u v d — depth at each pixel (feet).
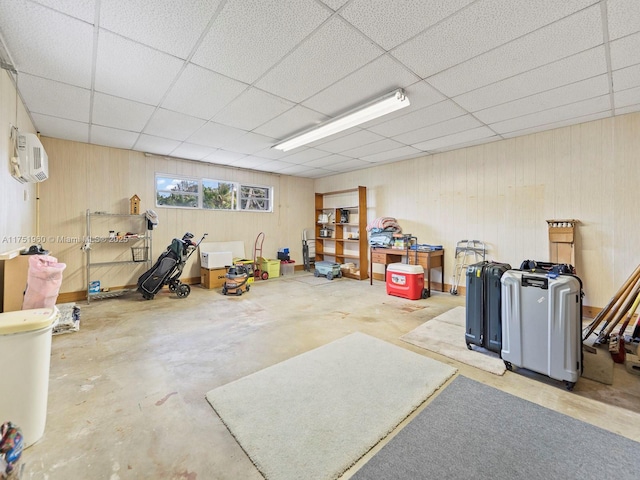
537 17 5.86
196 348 8.97
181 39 6.56
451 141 14.26
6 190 8.09
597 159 11.46
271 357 8.38
